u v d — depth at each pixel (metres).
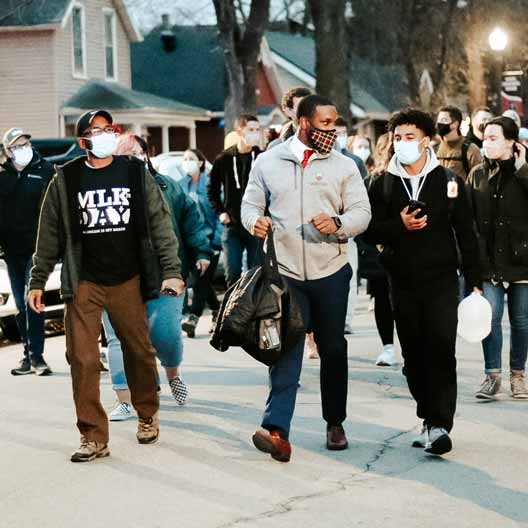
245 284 10.82
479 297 11.48
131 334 11.41
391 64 63.84
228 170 17.86
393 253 11.23
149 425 11.80
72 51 54.56
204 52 66.06
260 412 13.36
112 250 11.13
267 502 9.75
